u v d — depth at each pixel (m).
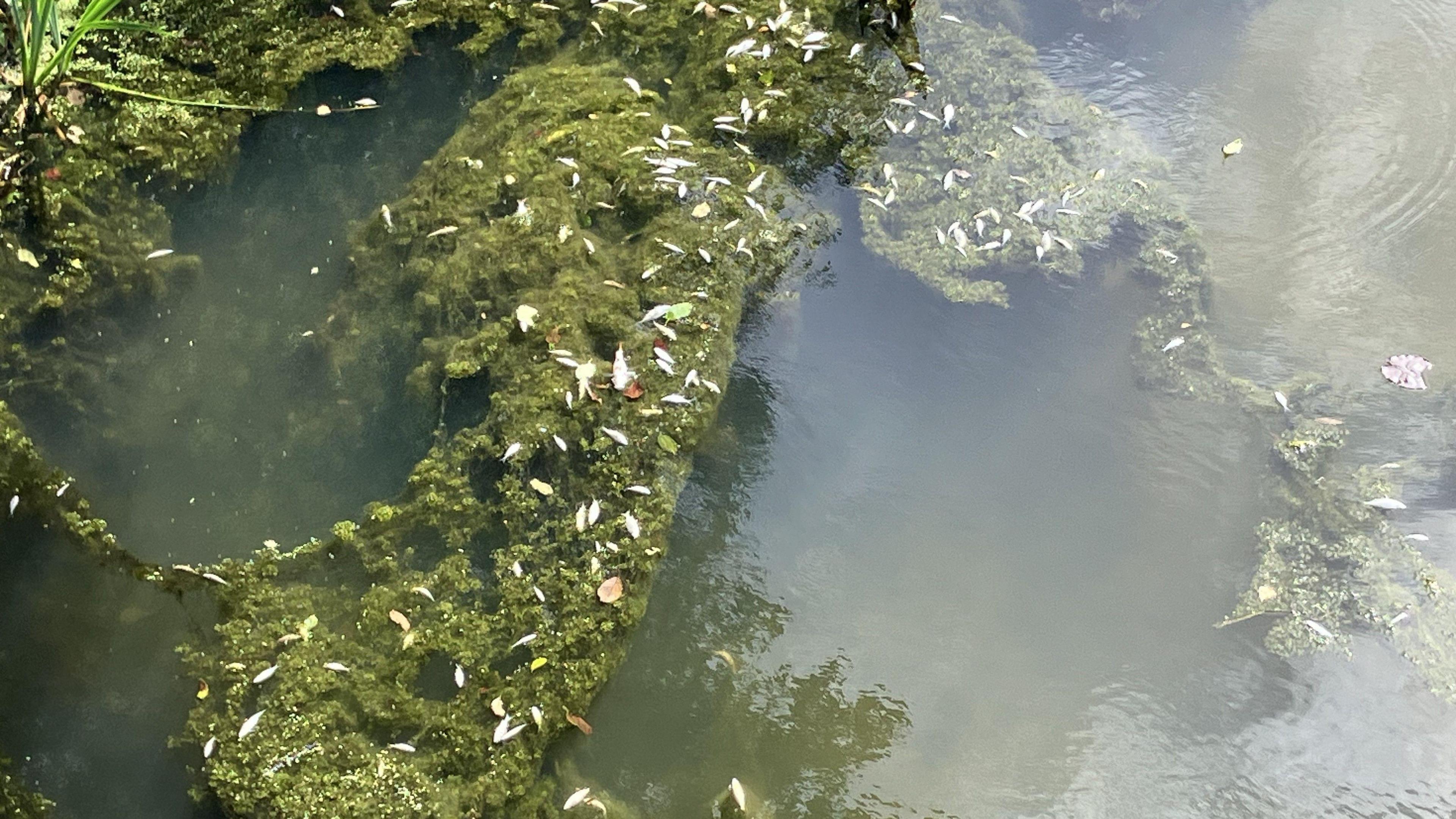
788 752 3.47
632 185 3.92
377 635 3.42
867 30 4.35
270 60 4.18
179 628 3.45
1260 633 3.59
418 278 3.83
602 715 3.46
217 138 4.04
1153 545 3.71
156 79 4.11
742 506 3.70
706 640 3.56
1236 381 3.92
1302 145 4.33
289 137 4.12
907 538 3.72
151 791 3.31
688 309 3.75
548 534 3.53
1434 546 3.67
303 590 3.48
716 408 3.72
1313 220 4.19
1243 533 3.72
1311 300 4.05
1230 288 4.07
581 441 3.60
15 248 3.80
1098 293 4.04
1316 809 3.40
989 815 3.42
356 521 3.59
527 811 3.31
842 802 3.42
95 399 3.73
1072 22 4.59
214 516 3.62
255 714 3.32
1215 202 4.21
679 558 3.63
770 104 4.13
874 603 3.64
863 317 3.97
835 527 3.72
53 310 3.76
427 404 3.69
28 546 3.56
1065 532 3.73
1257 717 3.50
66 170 3.91
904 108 4.24
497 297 3.77
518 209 3.86
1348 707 3.50
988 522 3.74
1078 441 3.84
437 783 3.29
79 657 3.44
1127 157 4.25
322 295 3.89
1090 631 3.61
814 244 4.02
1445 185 4.25
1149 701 3.53
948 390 3.90
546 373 3.65
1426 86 4.45
